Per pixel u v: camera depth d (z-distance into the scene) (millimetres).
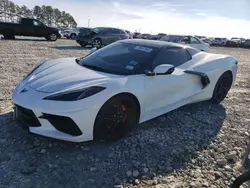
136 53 3537
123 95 2898
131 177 2416
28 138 2932
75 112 2535
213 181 2430
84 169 2479
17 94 2842
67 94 2598
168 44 3895
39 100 2602
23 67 7098
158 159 2732
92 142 2955
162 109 3527
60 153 2701
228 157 2844
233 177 2508
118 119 2924
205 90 4188
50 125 2604
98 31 15445
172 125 3602
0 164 2455
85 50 13445
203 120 3879
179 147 3006
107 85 2766
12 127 3154
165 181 2387
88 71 3115
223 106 4637
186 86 3787
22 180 2260
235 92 5793
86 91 2635
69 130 2635
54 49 12828
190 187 2318
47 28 19078
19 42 15375
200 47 12984
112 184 2305
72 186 2240
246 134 3494
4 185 2186
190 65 4000
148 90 3166
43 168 2443
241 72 9117
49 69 3281
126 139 3086
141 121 3250
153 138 3162
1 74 6000
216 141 3229
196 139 3238
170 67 3195
